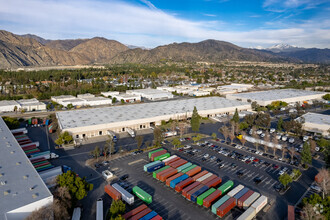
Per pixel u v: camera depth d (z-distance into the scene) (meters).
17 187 48.22
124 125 109.81
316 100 175.00
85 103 165.00
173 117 125.25
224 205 52.38
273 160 81.56
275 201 57.38
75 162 77.19
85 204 54.84
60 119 110.38
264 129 119.25
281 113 149.50
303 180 67.88
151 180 66.62
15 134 103.88
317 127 108.50
